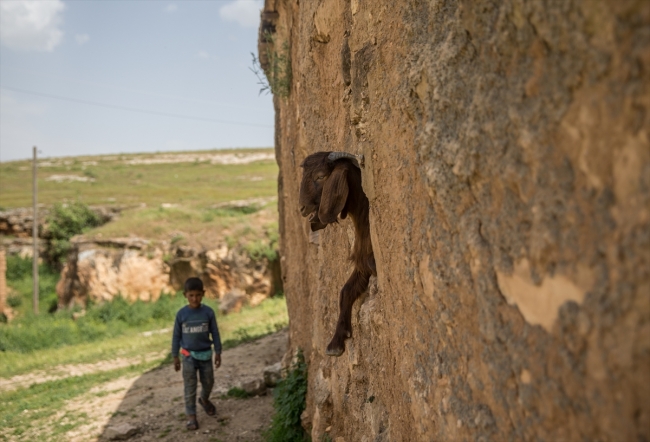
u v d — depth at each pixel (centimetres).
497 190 150
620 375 103
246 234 2275
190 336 738
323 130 439
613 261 106
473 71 165
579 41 115
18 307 2539
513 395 142
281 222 975
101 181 4841
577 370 116
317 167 281
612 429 105
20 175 5238
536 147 130
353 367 341
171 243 2272
